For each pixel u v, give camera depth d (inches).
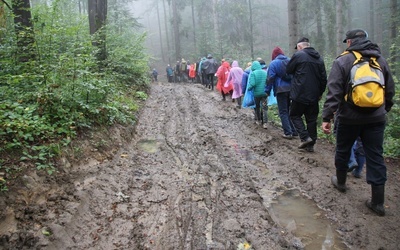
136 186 171.3
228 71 451.8
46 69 221.5
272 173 192.9
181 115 348.8
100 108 230.7
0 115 163.0
